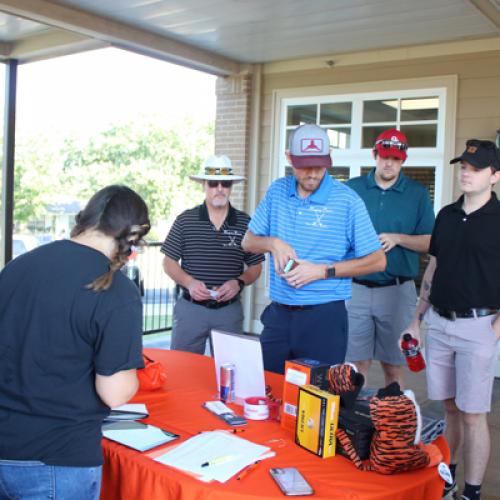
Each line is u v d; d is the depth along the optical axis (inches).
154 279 333.7
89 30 215.6
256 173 285.0
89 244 62.0
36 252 61.5
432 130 240.4
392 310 143.9
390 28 220.5
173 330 142.5
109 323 58.6
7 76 283.4
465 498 109.6
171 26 227.3
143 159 924.0
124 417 80.6
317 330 103.0
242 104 283.0
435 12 201.5
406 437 67.0
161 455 69.3
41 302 58.4
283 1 195.9
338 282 104.1
